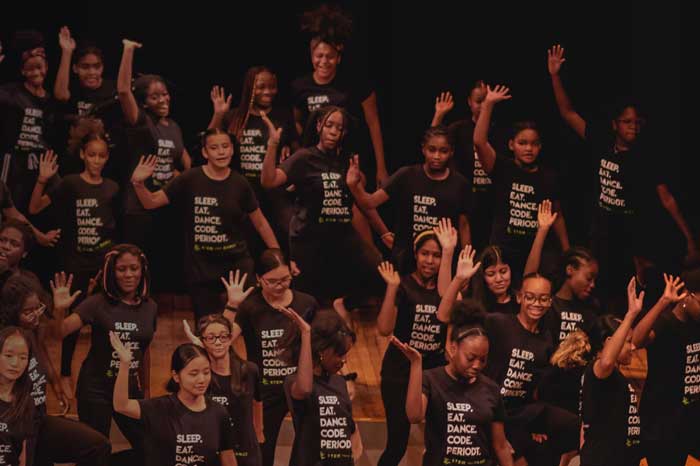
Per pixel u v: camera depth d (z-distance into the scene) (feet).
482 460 34.19
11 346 32.32
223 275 41.55
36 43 44.86
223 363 35.40
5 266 38.11
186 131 49.39
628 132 44.62
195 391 33.40
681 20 48.62
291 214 45.78
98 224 43.27
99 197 43.29
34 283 35.40
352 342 34.27
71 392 41.81
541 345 37.70
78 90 46.55
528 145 43.29
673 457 38.01
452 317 35.91
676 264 47.32
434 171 42.39
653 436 37.91
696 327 37.78
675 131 48.60
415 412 33.63
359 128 47.67
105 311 36.78
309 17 45.62
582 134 45.78
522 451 37.63
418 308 38.40
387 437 38.47
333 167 42.47
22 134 44.98
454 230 39.06
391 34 49.16
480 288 39.88
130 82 43.73
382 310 38.11
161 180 45.09
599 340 38.83
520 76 49.49
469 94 47.75
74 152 44.80
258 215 41.75
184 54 49.11
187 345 33.63
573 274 38.68
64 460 35.06
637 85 49.01
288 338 36.09
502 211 43.65
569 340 37.01
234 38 49.16
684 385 37.99
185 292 49.93
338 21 45.44
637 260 47.26
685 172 48.37
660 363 37.99
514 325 37.68
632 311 35.40
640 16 48.83
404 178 42.42
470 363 33.60
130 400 33.58
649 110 48.70
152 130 44.68
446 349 37.99
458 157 46.21
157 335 46.01
